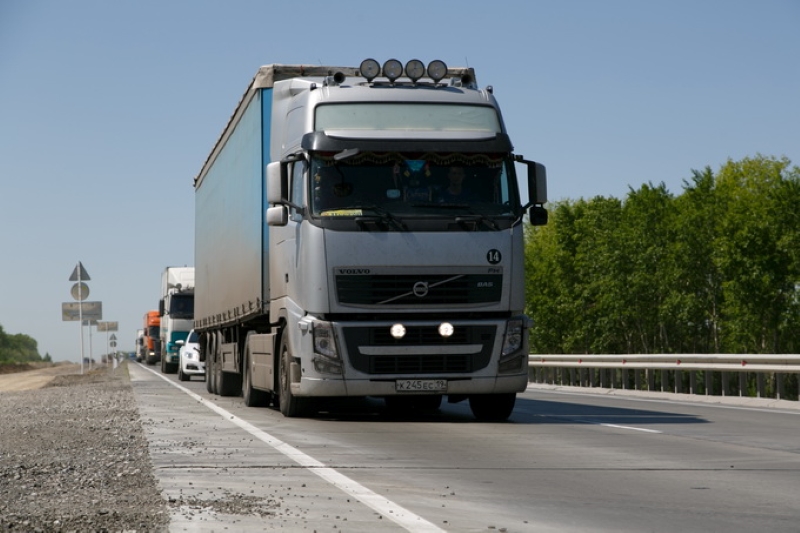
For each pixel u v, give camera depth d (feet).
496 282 57.93
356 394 57.41
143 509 29.14
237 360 84.02
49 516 28.02
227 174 87.81
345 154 57.62
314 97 59.93
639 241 347.56
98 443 49.93
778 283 305.12
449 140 58.44
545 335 392.06
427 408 76.43
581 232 384.88
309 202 57.57
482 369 57.77
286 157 60.03
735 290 308.40
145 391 110.52
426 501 30.86
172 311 188.03
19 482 35.68
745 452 43.55
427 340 57.41
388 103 59.52
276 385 66.44
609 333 363.15
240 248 78.48
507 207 58.54
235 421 61.26
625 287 349.82
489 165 58.70
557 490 33.09
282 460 40.83
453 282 57.52
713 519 27.76
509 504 30.35
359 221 57.11
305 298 57.67
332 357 57.06
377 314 57.47
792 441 48.11
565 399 89.45
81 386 136.36
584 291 368.68
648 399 89.92
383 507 29.53
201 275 110.42
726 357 87.10
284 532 25.71
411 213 57.41
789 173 337.93
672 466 38.96
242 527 26.27
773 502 30.55
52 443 50.85
